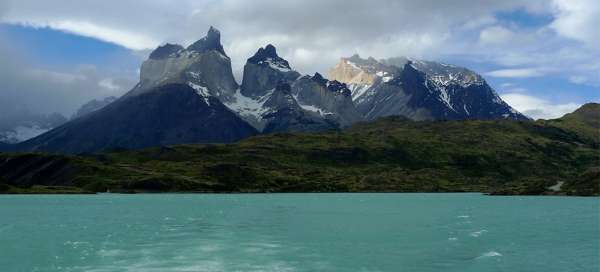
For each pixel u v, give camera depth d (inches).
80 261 2674.7
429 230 4335.6
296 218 5693.9
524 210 7234.3
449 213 6594.5
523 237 3806.6
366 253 2965.1
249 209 7450.8
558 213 6604.3
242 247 3203.7
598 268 2532.0
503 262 2687.0
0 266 2551.7
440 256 2861.7
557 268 2527.1
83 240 3614.7
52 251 3046.3
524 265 2598.4
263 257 2795.3
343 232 4175.7
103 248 3166.8
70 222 5255.9
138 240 3590.1
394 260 2733.8
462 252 3019.2
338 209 7460.6
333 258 2778.1
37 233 4121.6
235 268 2465.6
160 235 3934.5
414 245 3324.3
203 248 3154.5
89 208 7800.2
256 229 4431.6
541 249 3149.6
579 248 3201.3
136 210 7293.3
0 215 6314.0
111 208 7770.7
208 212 6791.3
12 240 3634.4
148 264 2568.9
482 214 6451.8
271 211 6978.4
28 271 2420.0
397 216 6048.2
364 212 6781.5
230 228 4515.3
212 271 2395.4
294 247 3218.5
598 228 4534.9
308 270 2431.1
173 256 2822.3
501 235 3949.3
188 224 4928.6
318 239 3661.4
